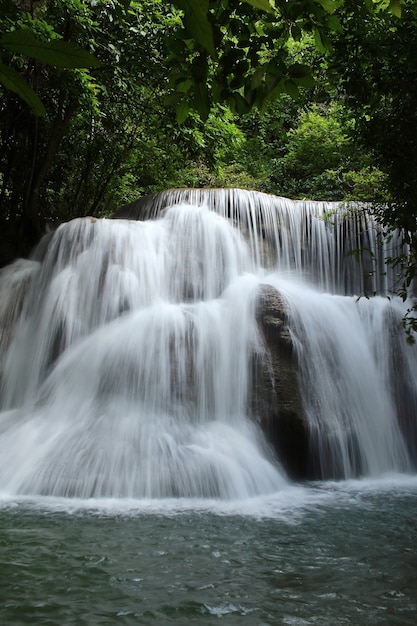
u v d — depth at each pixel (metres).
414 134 5.88
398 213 6.39
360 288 12.97
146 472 7.10
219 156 18.08
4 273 12.04
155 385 8.77
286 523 5.72
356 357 9.77
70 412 8.63
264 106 2.64
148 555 4.61
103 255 11.07
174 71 2.56
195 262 11.66
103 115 14.80
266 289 9.96
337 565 4.41
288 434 8.47
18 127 15.54
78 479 6.98
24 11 10.87
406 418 9.65
